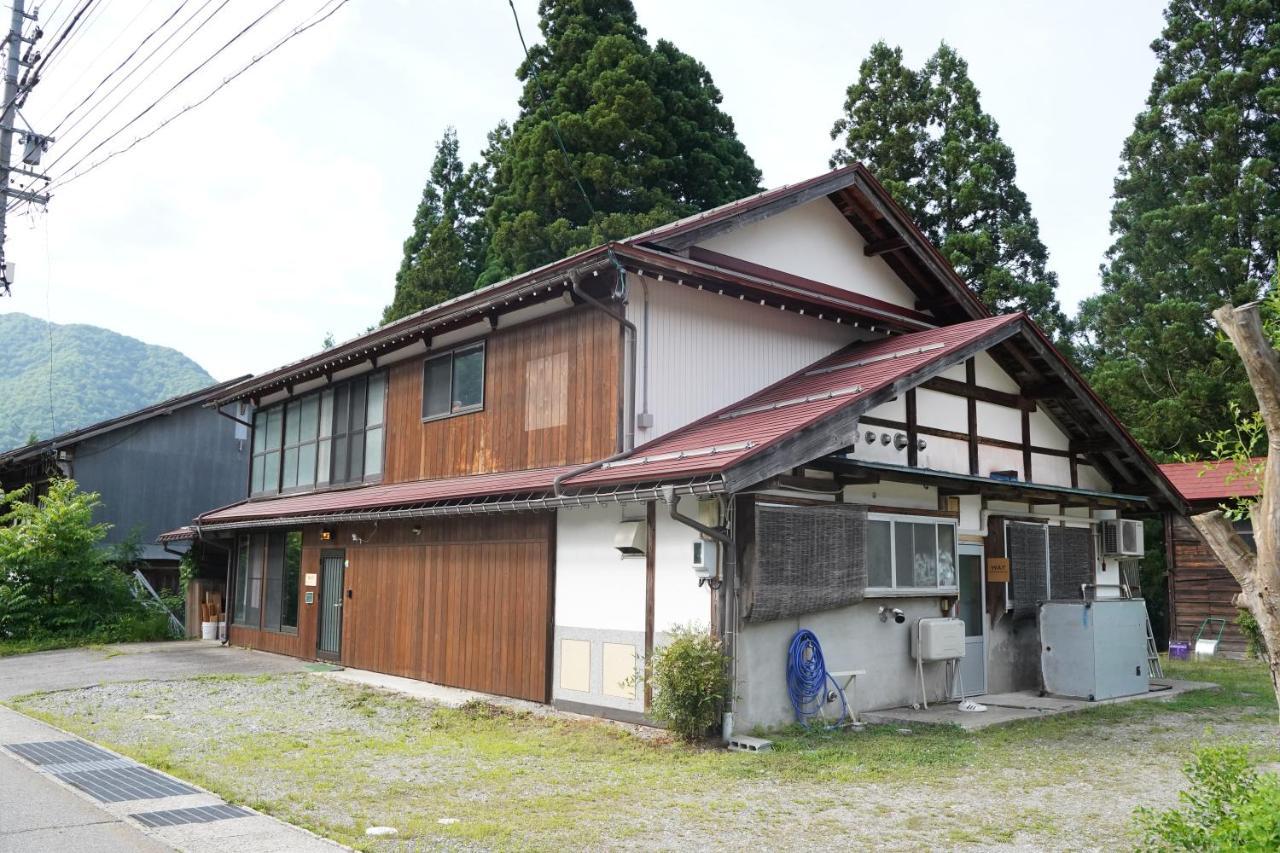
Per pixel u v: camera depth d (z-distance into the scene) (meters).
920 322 13.20
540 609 10.37
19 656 15.38
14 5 16.53
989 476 11.59
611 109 24.95
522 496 9.97
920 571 10.41
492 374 12.23
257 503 17.70
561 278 9.96
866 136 25.48
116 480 23.36
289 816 5.82
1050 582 12.38
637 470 8.85
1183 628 18.05
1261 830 3.61
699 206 26.19
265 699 10.80
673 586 8.91
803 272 12.32
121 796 6.28
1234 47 23.70
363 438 15.11
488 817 5.92
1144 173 24.62
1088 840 5.56
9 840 5.26
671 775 7.14
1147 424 22.25
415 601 12.45
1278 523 3.45
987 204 23.78
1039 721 9.66
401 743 8.34
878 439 10.27
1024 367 11.91
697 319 10.90
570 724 9.11
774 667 8.88
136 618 18.38
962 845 5.46
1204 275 22.16
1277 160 22.80
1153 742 8.64
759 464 7.99
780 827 5.79
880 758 7.71
